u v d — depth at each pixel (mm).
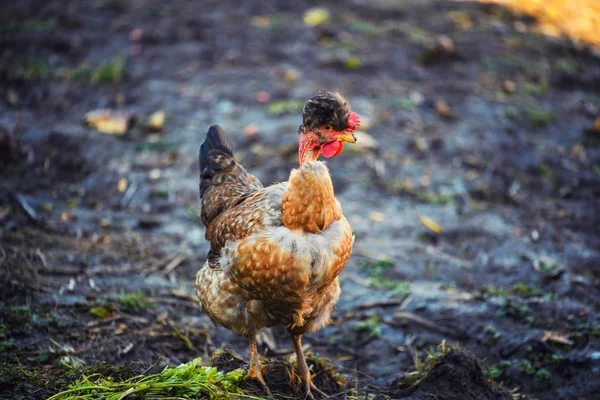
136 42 10531
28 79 9180
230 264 3713
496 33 11555
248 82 9305
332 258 3645
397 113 8742
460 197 7320
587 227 7137
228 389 3768
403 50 10523
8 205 6309
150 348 4734
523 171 8086
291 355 4621
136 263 5797
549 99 9883
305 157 3783
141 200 6941
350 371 4816
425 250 6383
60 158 7441
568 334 5043
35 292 5035
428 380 4207
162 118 8266
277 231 3586
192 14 11516
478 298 5539
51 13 11469
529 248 6504
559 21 12727
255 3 11961
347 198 7066
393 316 5426
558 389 4621
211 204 4441
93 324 4820
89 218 6465
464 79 9922
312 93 8938
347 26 11078
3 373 3846
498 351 5000
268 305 3777
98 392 3525
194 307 5332
